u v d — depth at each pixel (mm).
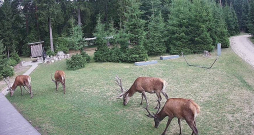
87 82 17500
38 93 15602
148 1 34594
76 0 35812
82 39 26156
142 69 20578
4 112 9984
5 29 32969
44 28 34344
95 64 24516
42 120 10875
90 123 10281
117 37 25312
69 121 10617
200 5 28562
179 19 28219
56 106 12742
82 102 13141
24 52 36062
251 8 40750
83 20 37875
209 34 27578
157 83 10656
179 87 14773
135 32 24172
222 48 29641
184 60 23406
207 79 16062
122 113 11211
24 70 24594
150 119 10344
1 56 21828
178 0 30172
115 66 22797
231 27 46344
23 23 38312
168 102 8391
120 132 9273
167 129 9242
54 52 34344
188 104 7738
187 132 8898
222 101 11781
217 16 34938
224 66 19547
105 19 40406
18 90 16812
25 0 35062
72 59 23094
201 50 26656
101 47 25859
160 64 22203
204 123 9539
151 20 29969
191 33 27656
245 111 10352
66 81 18219
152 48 27188
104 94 14391
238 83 14617
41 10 32938
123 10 32656
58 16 34062
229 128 8969
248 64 19812
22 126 8570
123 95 11992
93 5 39188
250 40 36250
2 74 21031
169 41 28953
